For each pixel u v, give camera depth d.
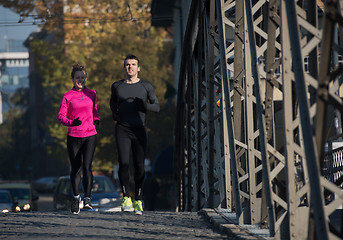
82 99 22.05
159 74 101.00
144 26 99.50
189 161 40.41
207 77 29.09
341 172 25.98
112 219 22.62
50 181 161.88
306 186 14.69
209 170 28.62
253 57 17.28
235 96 21.61
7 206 52.97
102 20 71.62
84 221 21.94
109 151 95.06
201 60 33.06
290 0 13.05
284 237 15.66
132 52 99.44
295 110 17.64
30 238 17.22
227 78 20.94
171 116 98.81
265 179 16.61
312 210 12.92
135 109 21.75
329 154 28.25
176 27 92.12
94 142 22.33
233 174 20.17
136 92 21.77
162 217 23.77
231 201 24.55
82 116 22.06
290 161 14.34
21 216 24.08
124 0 73.81
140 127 21.84
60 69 104.88
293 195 14.62
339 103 12.12
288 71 13.98
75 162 22.28
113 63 98.12
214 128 28.47
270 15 16.83
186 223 21.64
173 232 18.81
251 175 19.16
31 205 58.81
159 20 93.44
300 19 13.02
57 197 52.56
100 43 100.12
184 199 48.06
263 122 16.81
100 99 96.12
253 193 19.19
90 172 22.33
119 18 73.31
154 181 56.47
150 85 22.06
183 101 47.19
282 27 13.84
